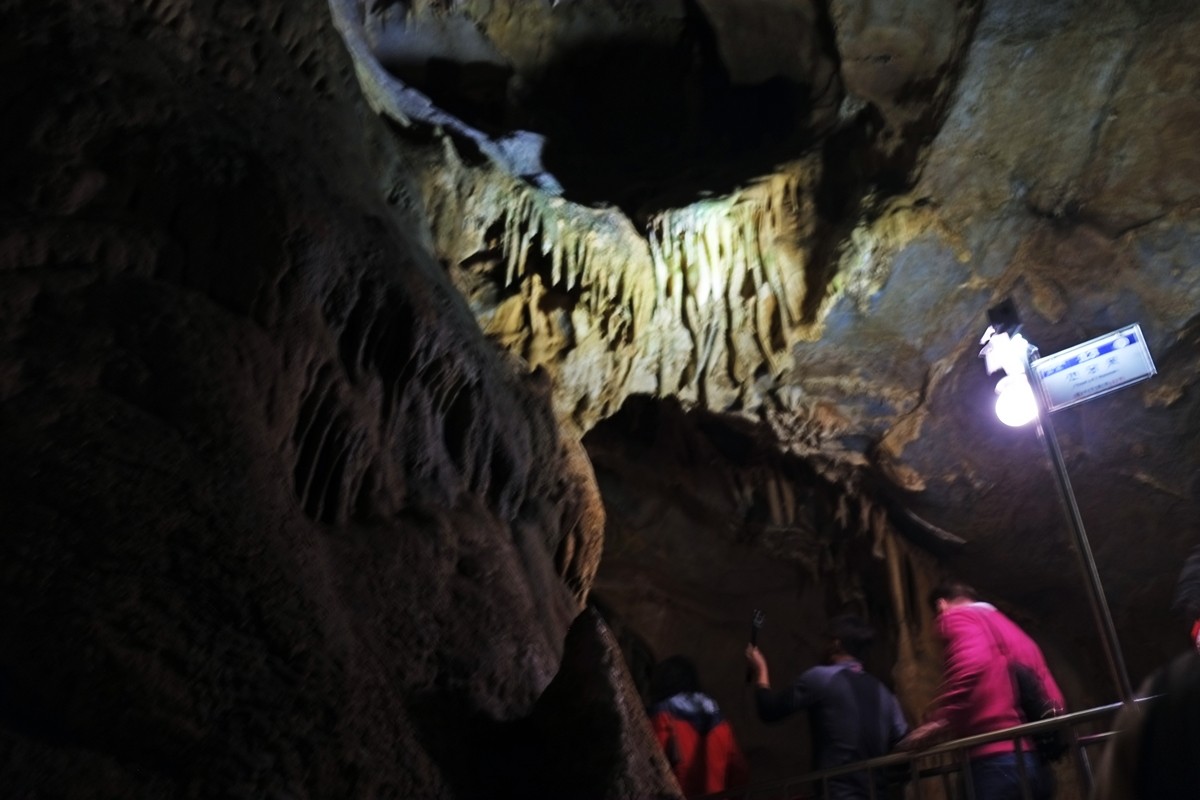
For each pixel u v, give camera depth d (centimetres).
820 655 927
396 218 479
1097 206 696
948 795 441
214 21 411
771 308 733
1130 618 895
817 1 700
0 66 316
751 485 893
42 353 263
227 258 329
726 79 805
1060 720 363
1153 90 635
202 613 245
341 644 280
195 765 222
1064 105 647
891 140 695
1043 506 852
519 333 681
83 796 202
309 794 240
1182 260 710
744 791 472
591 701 312
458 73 777
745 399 791
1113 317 746
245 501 278
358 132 484
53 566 226
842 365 767
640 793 305
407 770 273
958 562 904
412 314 391
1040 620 932
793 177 703
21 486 234
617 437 880
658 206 688
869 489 879
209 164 337
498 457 441
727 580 941
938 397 790
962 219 695
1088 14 606
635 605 938
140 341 285
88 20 351
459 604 353
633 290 696
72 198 303
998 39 622
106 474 248
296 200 355
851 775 451
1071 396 466
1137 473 816
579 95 824
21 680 209
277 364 326
